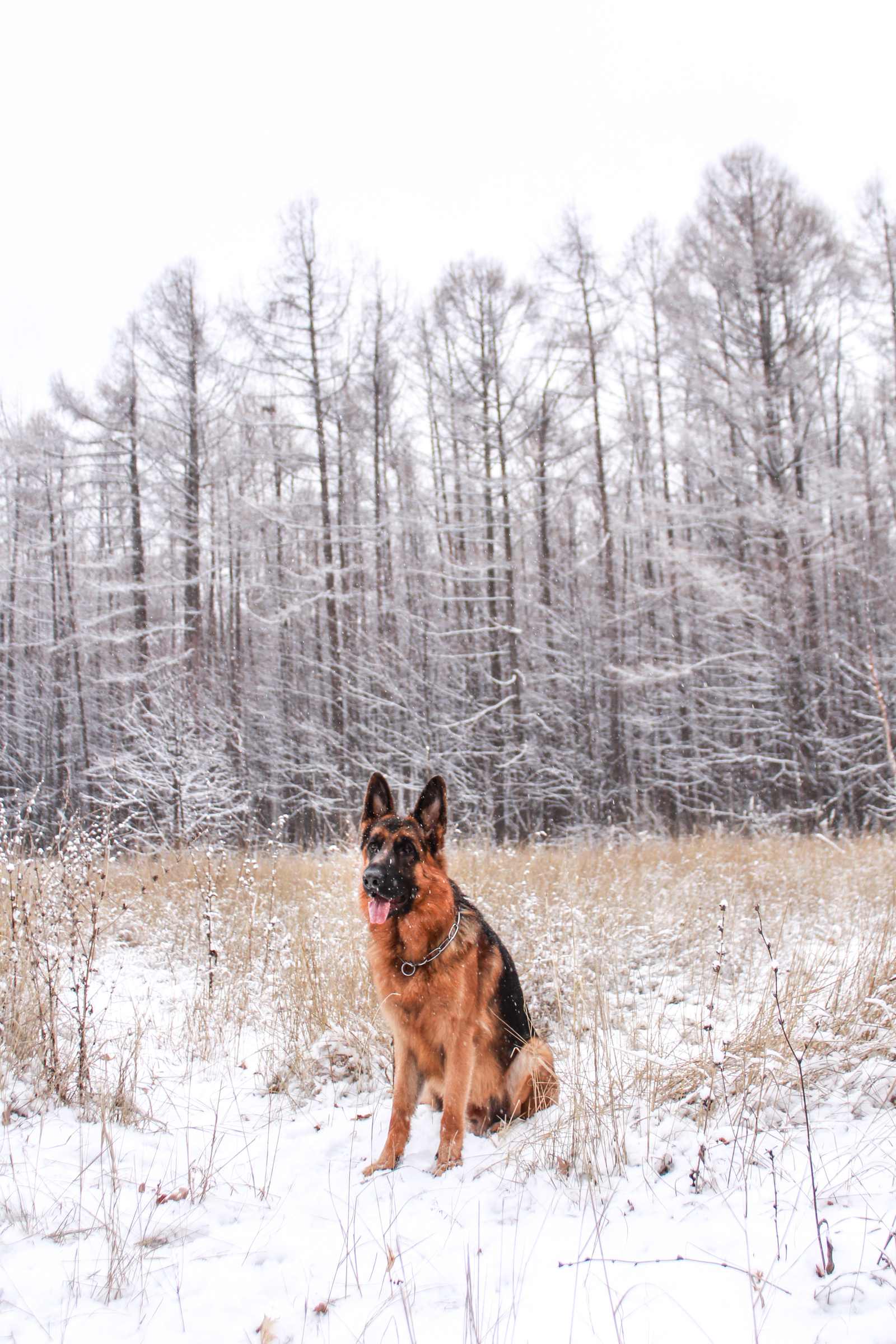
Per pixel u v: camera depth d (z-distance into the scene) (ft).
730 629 65.62
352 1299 8.19
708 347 63.93
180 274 77.36
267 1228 9.72
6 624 97.86
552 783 70.38
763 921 22.34
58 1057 13.78
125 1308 8.06
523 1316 7.73
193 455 76.18
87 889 20.47
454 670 74.54
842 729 64.80
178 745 53.36
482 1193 10.47
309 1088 14.24
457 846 39.14
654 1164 10.80
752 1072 12.57
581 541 89.56
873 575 60.80
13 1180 10.52
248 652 87.51
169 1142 12.11
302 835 64.69
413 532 74.49
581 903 24.27
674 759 73.10
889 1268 7.91
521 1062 13.35
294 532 76.18
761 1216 9.29
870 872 28.63
